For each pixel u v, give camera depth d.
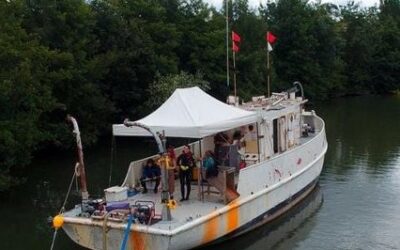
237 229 16.53
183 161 16.64
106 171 28.70
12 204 22.25
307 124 27.08
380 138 37.09
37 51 28.66
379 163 28.83
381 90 84.62
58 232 18.53
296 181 20.38
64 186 25.44
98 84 37.94
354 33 84.00
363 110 57.78
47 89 28.39
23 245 17.19
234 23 59.03
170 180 16.59
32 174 28.30
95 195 23.30
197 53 48.84
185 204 16.25
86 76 35.94
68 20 36.22
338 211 20.34
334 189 23.59
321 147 24.48
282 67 72.31
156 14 45.66
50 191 24.47
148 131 15.50
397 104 65.00
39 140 28.97
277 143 21.42
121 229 14.22
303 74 72.38
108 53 37.44
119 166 30.11
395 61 83.69
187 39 48.72
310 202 21.58
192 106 17.23
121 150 35.53
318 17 76.31
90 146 36.88
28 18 34.69
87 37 37.22
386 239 17.34
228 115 17.62
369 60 83.19
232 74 52.62
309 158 22.12
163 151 14.69
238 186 16.47
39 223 19.56
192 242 14.74
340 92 79.38
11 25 27.81
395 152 31.81
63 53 33.12
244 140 19.98
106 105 37.72
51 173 28.55
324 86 73.81
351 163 28.92
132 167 18.08
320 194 22.78
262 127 19.94
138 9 45.31
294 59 72.31
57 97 34.16
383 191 23.14
